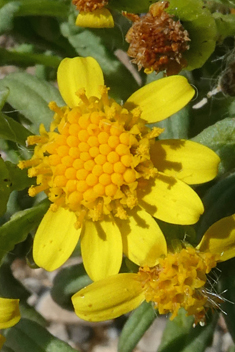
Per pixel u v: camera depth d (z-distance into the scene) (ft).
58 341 0.43
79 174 0.38
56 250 0.38
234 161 0.42
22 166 0.38
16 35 0.47
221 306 0.43
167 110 0.38
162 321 0.59
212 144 0.42
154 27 0.41
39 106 0.46
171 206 0.37
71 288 0.47
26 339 0.44
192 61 0.42
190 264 0.38
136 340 0.44
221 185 0.43
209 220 0.42
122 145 0.38
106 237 0.38
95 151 0.38
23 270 0.63
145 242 0.38
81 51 0.48
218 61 0.48
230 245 0.38
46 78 0.50
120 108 0.38
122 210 0.37
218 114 0.47
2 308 0.38
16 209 0.47
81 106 0.39
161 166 0.38
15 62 0.48
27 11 0.45
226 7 0.45
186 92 0.38
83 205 0.38
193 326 0.41
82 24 0.43
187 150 0.38
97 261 0.38
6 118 0.41
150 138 0.38
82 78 0.39
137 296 0.38
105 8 0.42
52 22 0.48
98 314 0.37
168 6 0.41
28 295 0.48
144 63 0.41
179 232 0.39
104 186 0.38
